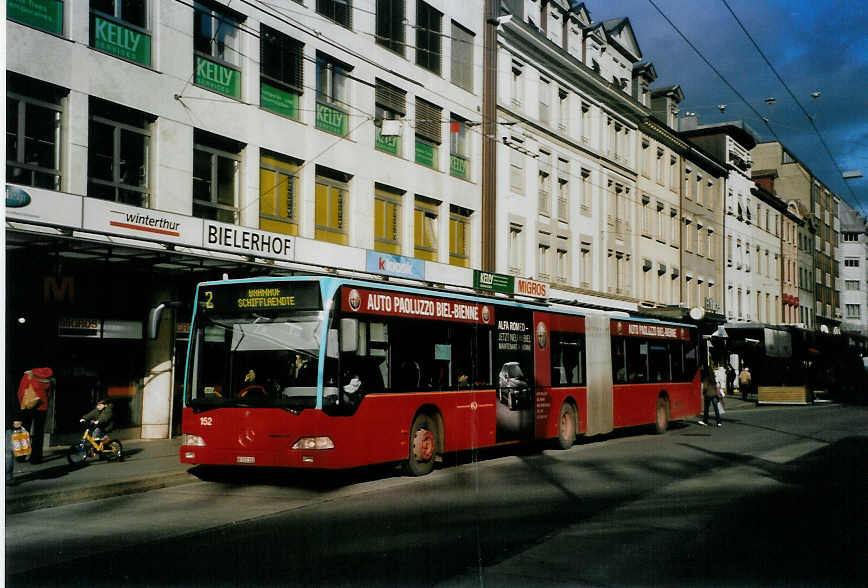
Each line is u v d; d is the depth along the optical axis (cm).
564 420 1861
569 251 3756
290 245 2102
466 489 1223
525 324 1731
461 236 3048
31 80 1580
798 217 7444
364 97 2533
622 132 4341
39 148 1599
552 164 3625
